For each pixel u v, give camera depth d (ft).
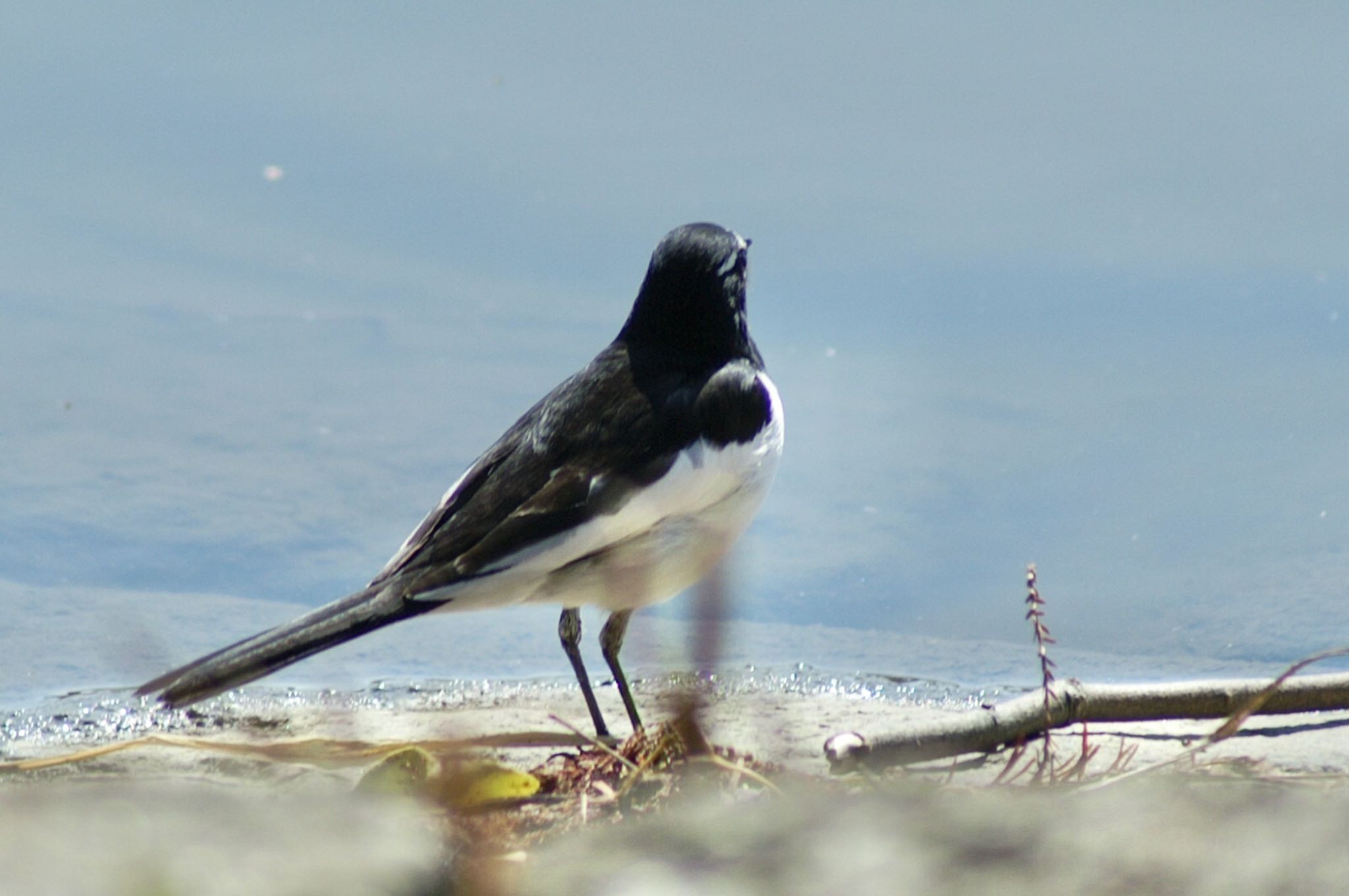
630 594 31.96
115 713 34.55
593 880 9.05
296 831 9.43
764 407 33.32
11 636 39.34
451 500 32.07
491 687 38.19
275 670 27.71
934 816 9.50
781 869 8.86
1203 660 40.57
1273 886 8.33
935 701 36.29
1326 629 42.06
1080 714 27.20
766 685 37.11
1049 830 9.09
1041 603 27.12
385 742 24.26
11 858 8.66
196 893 8.59
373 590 29.68
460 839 9.70
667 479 31.58
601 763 21.91
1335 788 13.78
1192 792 9.65
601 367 33.47
